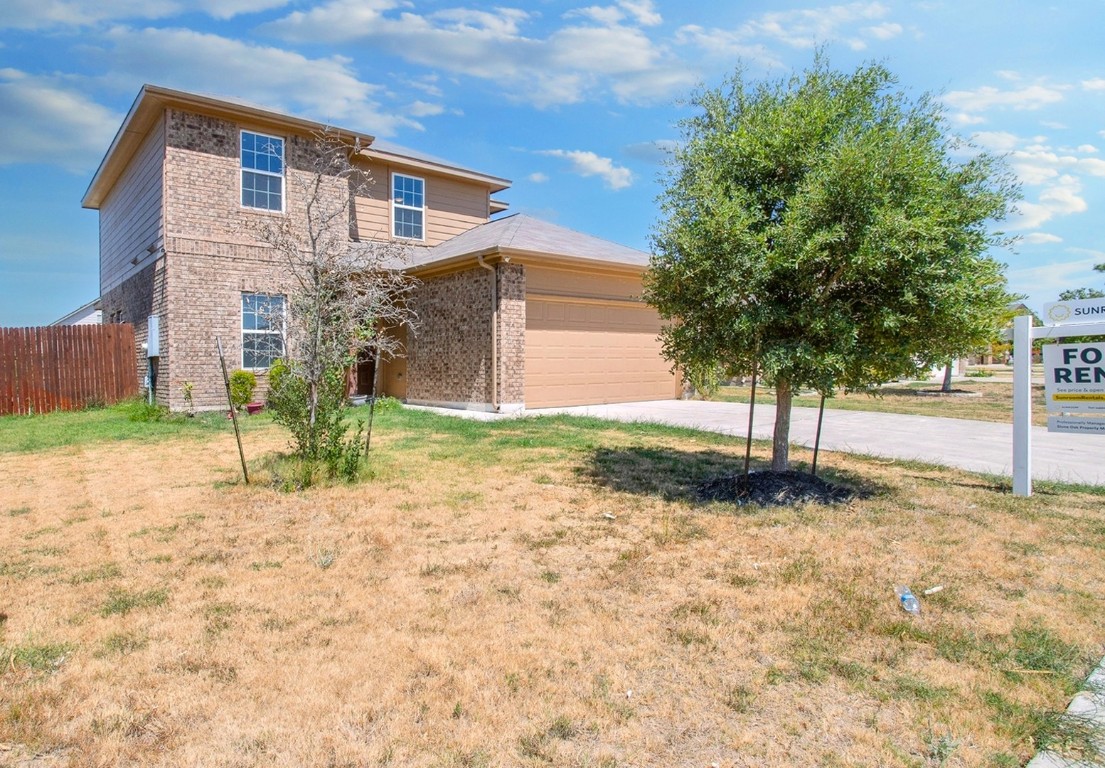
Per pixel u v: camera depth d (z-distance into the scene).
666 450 8.98
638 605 3.79
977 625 3.54
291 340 7.66
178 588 4.00
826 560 4.56
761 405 15.65
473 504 6.07
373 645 3.25
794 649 3.26
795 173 5.96
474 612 3.67
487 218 18.47
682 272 5.85
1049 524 5.45
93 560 4.53
